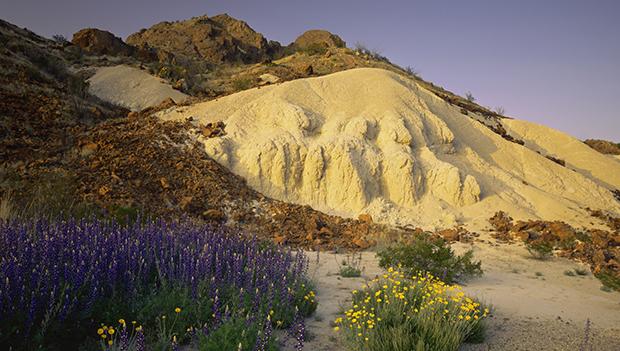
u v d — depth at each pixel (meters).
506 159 25.61
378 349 4.91
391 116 22.20
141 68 43.00
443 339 5.02
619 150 47.97
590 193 24.44
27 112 19.91
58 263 5.41
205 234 8.36
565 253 14.11
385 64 53.72
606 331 6.50
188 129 20.52
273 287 6.23
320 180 18.89
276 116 21.55
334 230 15.48
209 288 5.74
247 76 44.94
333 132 21.06
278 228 14.97
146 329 4.92
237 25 84.06
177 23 80.12
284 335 5.42
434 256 9.70
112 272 5.46
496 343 5.64
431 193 19.86
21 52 30.67
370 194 19.00
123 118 23.17
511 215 19.19
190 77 43.97
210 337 4.54
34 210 10.32
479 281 10.01
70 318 4.71
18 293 4.63
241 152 19.41
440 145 23.11
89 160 16.41
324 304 7.00
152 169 16.70
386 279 7.93
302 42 85.12
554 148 33.38
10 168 14.45
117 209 11.76
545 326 6.51
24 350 4.18
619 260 13.27
